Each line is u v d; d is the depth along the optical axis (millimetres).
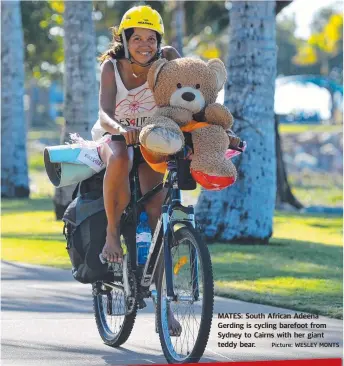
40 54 81875
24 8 76562
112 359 15516
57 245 31312
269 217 30984
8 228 37156
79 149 15773
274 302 20547
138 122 15586
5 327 18047
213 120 14234
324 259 28000
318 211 47594
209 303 13398
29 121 133000
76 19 38594
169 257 14203
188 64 14484
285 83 77875
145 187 15438
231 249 29500
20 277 24531
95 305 17172
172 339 14625
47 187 66062
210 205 30906
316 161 85688
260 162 30484
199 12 74750
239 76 30000
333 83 77812
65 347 16406
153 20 15062
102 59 15539
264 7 29859
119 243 15281
